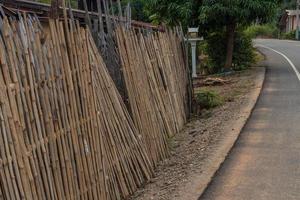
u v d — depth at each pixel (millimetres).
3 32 3441
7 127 3354
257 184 4945
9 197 3311
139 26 7840
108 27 5676
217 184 5020
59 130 4004
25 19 3730
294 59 21312
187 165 5887
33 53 3736
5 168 3297
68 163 4086
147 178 5617
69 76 4238
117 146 5055
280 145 6383
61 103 4070
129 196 5148
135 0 19750
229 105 9820
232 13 15219
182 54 9039
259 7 15156
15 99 3479
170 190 5023
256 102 9922
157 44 7430
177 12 15797
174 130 7727
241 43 17641
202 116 9250
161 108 7074
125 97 5723
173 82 8055
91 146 4508
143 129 5949
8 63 3445
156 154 6258
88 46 4730
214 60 17844
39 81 3777
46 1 8406
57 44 4102
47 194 3754
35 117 3689
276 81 13430
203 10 15164
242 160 5781
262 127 7527
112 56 5602
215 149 6367
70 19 4547
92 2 8469
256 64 19250
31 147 3611
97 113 4711
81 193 4258
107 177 4762
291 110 8828
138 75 6207
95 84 4785
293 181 4965
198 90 12219
